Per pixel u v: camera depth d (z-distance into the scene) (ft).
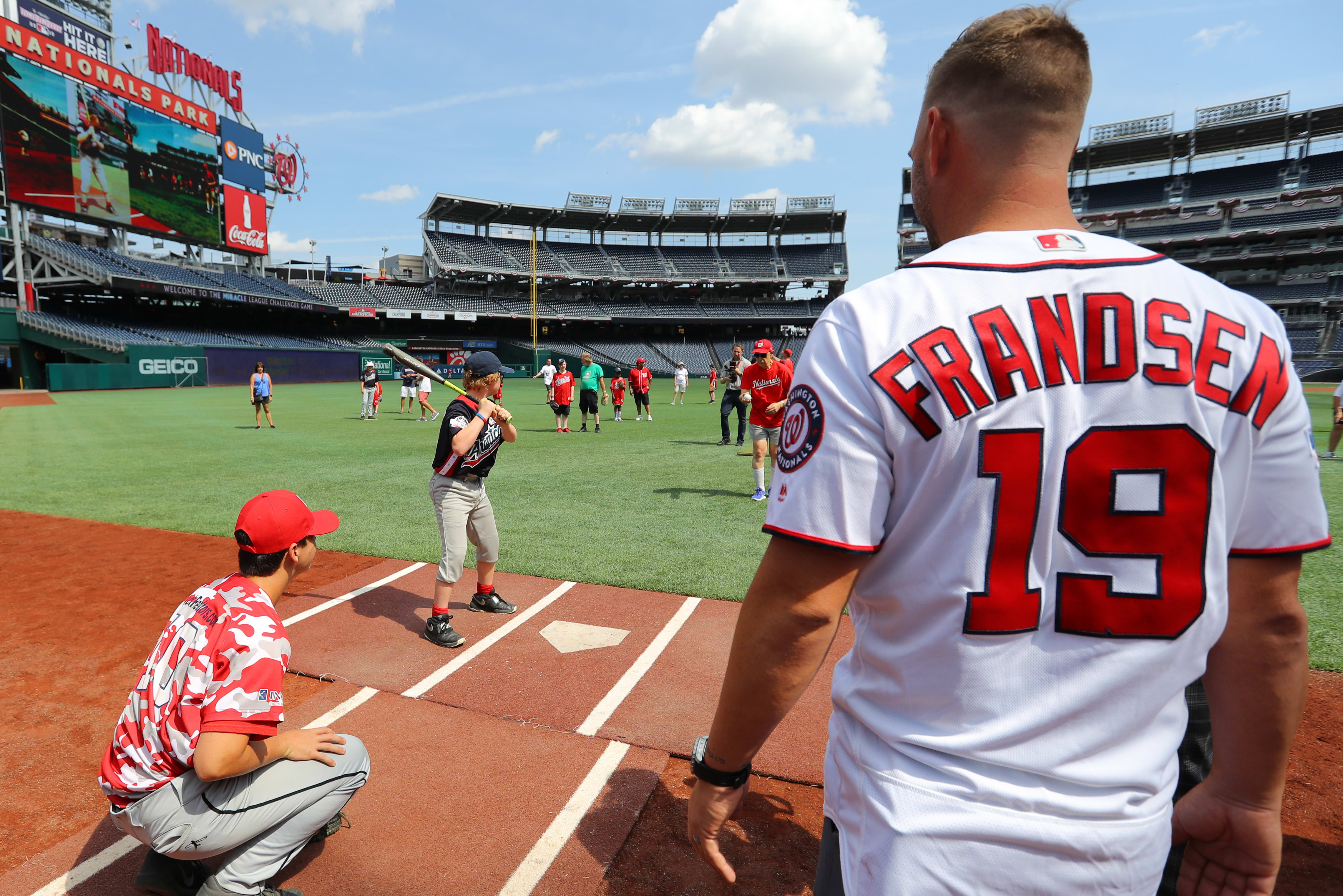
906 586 2.91
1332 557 19.16
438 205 185.47
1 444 44.21
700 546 20.57
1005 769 2.82
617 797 8.92
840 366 2.87
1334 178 153.28
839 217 211.00
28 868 7.70
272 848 7.02
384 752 9.93
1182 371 2.66
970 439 2.68
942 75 3.36
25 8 110.73
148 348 114.42
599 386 54.13
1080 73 3.09
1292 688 3.12
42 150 104.68
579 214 200.34
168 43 124.36
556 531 22.31
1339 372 135.03
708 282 208.85
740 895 7.33
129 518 24.00
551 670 12.57
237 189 137.90
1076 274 2.79
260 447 43.14
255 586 7.00
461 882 7.52
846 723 3.40
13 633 14.25
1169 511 2.68
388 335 191.11
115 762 6.70
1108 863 2.81
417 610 15.57
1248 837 3.42
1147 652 2.73
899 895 2.84
